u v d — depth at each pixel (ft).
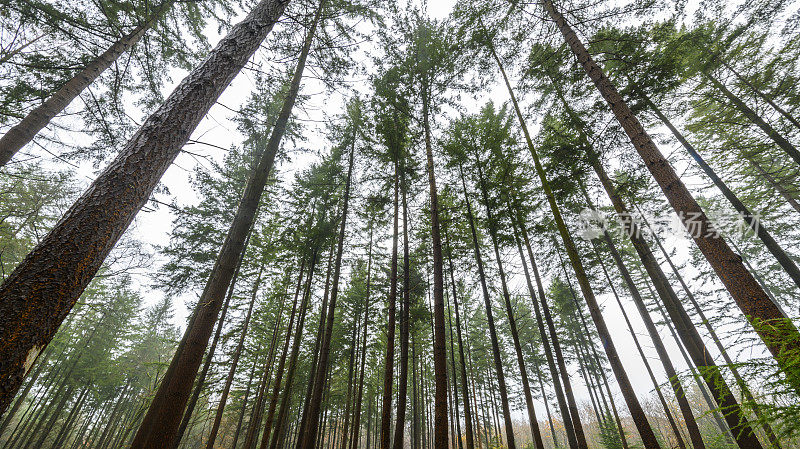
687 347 27.96
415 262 53.52
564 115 31.91
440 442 20.22
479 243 47.57
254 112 17.57
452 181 44.57
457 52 32.65
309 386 45.19
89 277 6.88
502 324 83.51
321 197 53.31
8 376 5.23
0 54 23.73
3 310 5.72
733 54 36.04
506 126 40.14
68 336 73.00
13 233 45.65
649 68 26.30
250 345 68.95
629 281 39.37
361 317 66.44
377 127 37.78
